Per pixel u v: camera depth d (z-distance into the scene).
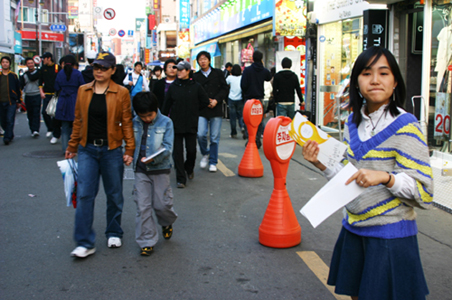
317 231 4.75
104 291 3.33
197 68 29.12
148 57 64.50
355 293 2.22
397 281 2.06
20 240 4.36
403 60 8.80
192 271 3.70
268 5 14.26
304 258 3.99
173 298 3.23
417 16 8.59
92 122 3.96
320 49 11.91
